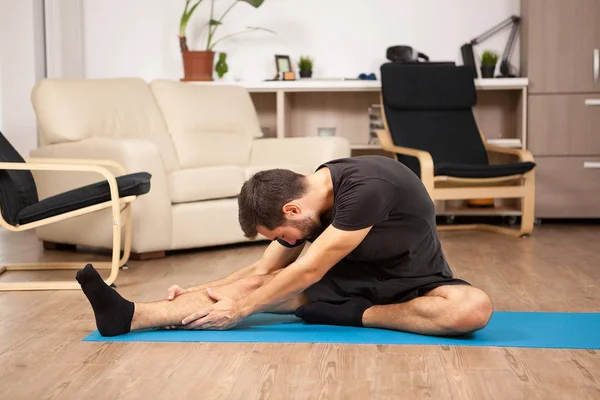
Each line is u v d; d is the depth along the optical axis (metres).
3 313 2.61
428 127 4.86
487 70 5.29
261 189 2.01
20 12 5.20
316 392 1.73
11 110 5.24
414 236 2.13
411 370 1.88
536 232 4.81
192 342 2.15
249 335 2.21
